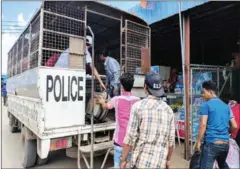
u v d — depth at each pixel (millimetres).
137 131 1940
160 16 5406
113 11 4176
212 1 4293
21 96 4840
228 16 5555
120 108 2674
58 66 3348
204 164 2842
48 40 3297
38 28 3402
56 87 3268
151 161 1836
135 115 1940
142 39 4660
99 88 4684
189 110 4691
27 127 4004
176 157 4691
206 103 2887
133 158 1926
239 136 3797
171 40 8234
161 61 10359
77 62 3533
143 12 5934
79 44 3582
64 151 5125
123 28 4410
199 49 9047
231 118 2996
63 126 3301
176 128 5816
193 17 5398
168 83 7148
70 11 3547
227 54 8070
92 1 3674
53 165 4215
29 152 4000
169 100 6414
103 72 5723
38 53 3254
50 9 3346
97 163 4211
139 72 4512
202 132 2834
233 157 3525
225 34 7559
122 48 4445
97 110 3789
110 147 3592
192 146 4676
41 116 3119
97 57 6020
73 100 3416
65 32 3473
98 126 3680
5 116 10062
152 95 2018
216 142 2766
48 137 3133
